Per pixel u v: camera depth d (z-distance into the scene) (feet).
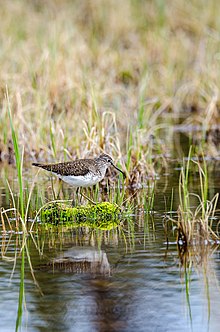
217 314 29.48
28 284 32.32
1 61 74.38
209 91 77.15
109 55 86.58
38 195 47.42
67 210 42.75
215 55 80.74
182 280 32.73
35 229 40.78
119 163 50.67
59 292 31.48
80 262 34.94
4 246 37.60
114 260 35.22
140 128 58.95
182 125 72.84
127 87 82.79
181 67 85.30
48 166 43.96
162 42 89.81
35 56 77.71
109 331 28.25
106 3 99.81
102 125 54.95
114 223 41.96
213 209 42.24
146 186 50.62
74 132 59.41
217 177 52.85
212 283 32.32
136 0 100.37
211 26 96.53
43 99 65.46
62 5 100.32
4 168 57.77
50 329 28.40
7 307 30.17
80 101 65.77
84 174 43.34
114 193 46.55
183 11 97.66
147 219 42.45
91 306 30.09
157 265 34.53
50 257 35.76
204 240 37.93
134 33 96.02
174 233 39.63
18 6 96.27
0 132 61.82
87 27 97.30
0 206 44.91
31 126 61.93
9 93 66.18
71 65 74.28
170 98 76.23
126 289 31.71
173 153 61.57
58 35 81.35
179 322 28.86
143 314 29.30
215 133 69.05
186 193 41.22
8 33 85.97
